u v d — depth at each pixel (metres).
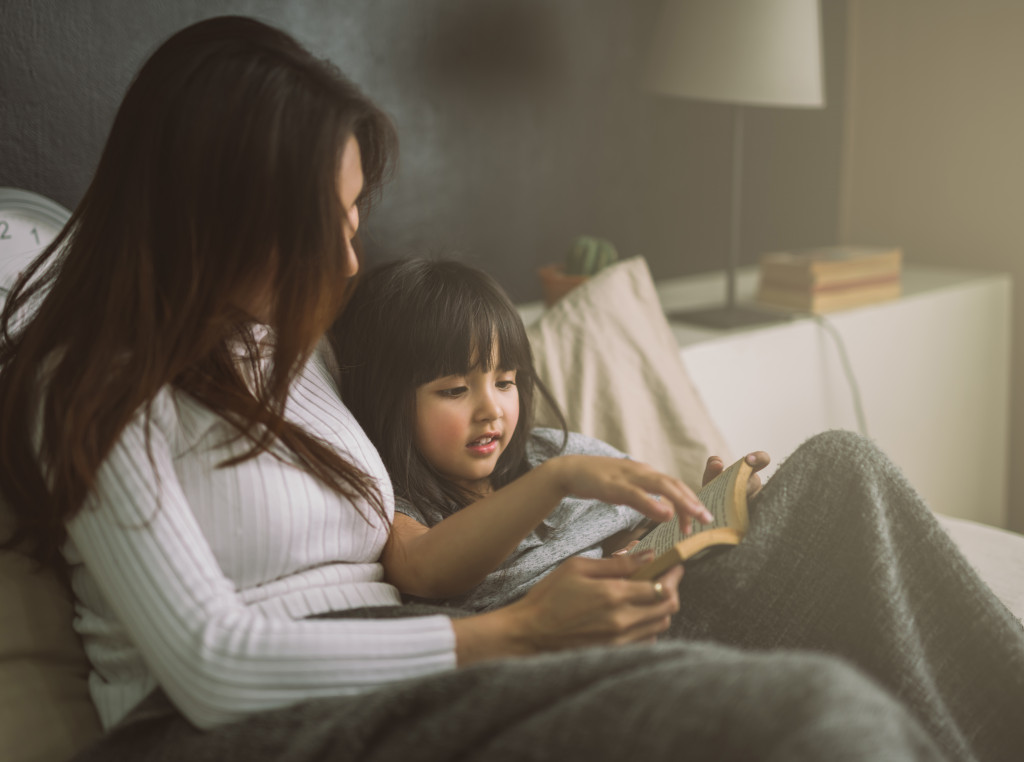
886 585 0.88
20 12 1.30
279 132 0.78
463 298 1.11
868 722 0.58
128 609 0.75
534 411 1.32
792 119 2.39
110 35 1.39
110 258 0.80
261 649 0.73
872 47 2.47
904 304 2.06
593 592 0.80
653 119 2.12
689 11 1.78
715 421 1.76
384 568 1.02
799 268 1.97
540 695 0.68
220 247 0.79
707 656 0.68
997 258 2.35
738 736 0.60
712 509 0.96
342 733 0.71
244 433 0.83
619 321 1.52
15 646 0.88
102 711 0.89
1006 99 2.26
